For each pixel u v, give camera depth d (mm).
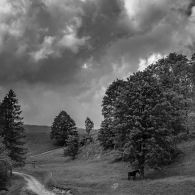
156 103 35375
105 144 64000
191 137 50500
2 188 36094
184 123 44656
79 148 82188
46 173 52281
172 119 38688
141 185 30094
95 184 34906
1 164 32062
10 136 50500
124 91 39250
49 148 99125
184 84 49688
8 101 51750
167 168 39219
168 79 49344
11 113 51375
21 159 50906
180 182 27344
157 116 35156
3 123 50094
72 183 37562
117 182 33500
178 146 47438
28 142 108812
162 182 28938
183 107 45719
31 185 40938
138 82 38406
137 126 34188
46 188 38094
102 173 45562
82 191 32219
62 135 101875
